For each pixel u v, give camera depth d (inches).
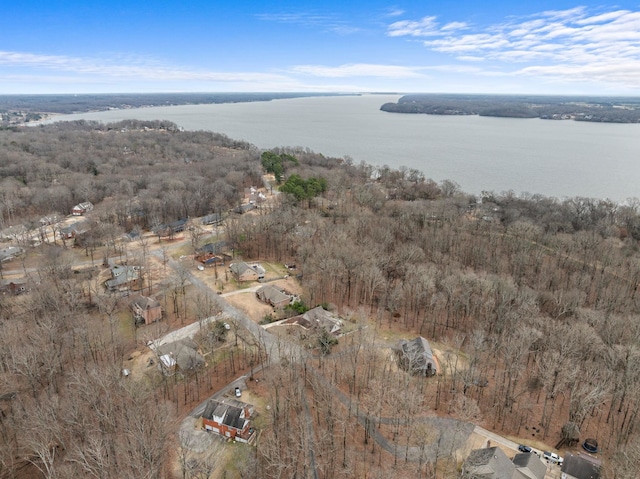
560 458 2504.9
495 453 2349.9
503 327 3577.8
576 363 3004.4
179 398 2972.4
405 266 4530.0
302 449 2401.6
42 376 2942.9
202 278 4805.6
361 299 4384.8
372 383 3036.4
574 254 5157.5
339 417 2731.3
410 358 3029.0
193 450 2527.1
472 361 3127.5
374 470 2401.6
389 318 4072.3
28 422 2425.0
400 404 2758.4
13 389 2817.4
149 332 3681.1
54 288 4008.4
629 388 2758.4
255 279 4783.5
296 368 3144.7
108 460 2165.4
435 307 3998.5
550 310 4146.2
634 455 2156.7
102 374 2741.1
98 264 5078.7
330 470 2378.2
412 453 2539.4
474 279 4010.8
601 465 2361.0
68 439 2509.8
